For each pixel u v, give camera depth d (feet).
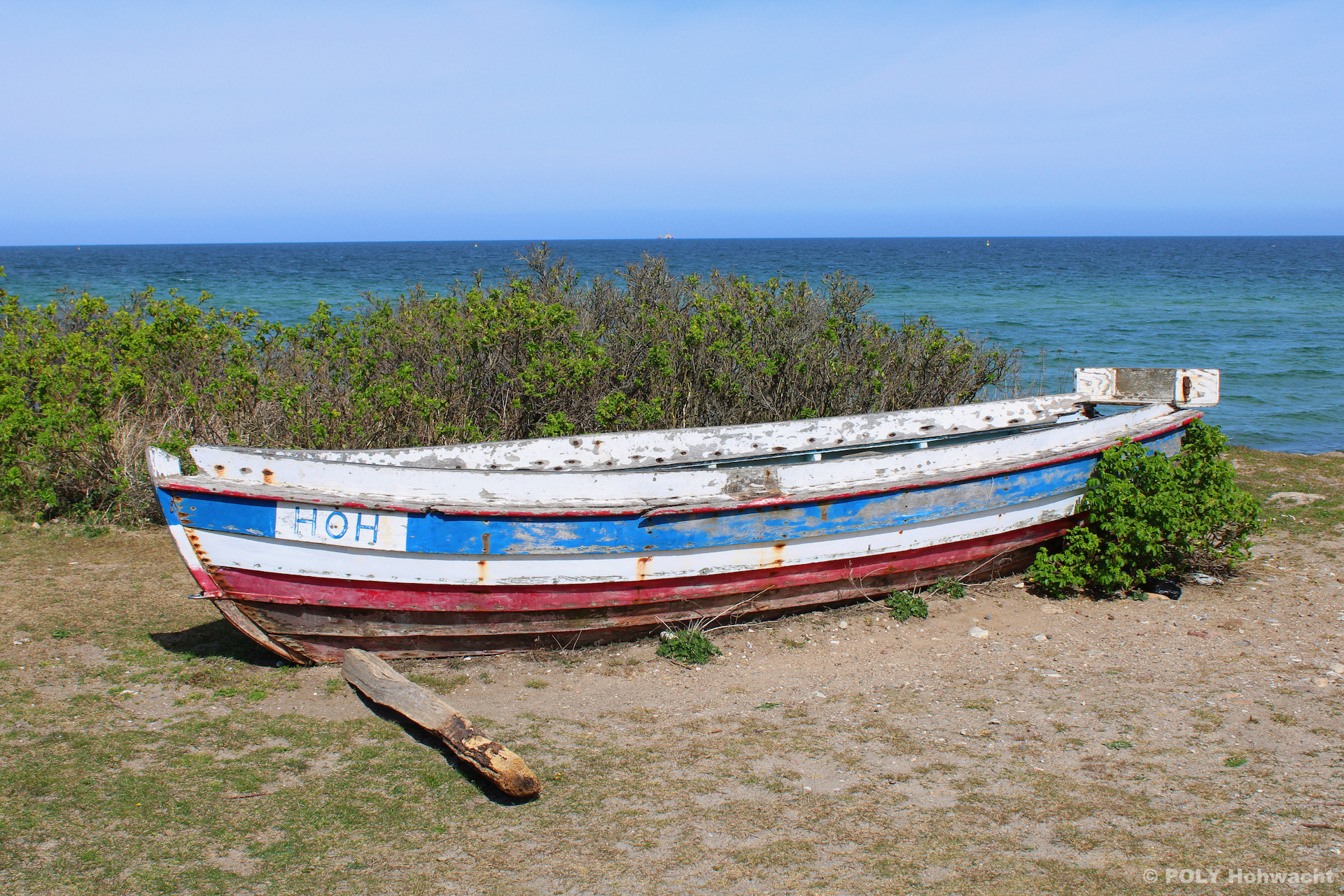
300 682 18.97
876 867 12.68
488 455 23.98
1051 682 18.75
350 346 34.81
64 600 22.76
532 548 19.47
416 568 19.07
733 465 26.84
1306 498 32.50
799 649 21.02
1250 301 136.36
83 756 15.52
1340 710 17.10
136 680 18.65
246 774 15.14
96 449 29.40
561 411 33.37
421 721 16.14
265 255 383.86
